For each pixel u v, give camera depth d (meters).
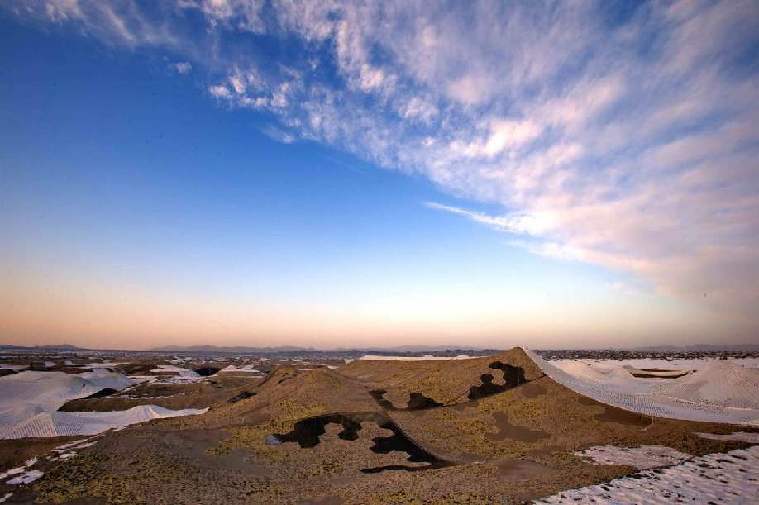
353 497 16.19
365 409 28.77
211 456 22.09
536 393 31.97
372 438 24.81
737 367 44.16
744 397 39.12
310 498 16.69
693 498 14.88
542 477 17.55
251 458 22.11
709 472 17.94
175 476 19.23
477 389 33.75
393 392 35.41
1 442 27.78
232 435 24.86
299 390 32.22
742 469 18.38
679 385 44.47
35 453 25.34
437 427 27.97
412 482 17.34
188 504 16.66
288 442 24.06
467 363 39.62
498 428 27.23
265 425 26.33
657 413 29.58
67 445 24.36
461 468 19.38
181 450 22.36
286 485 18.77
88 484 18.16
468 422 28.33
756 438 24.17
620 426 26.89
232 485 18.81
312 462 21.73
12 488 17.94
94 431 32.25
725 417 29.75
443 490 16.00
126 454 21.08
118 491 17.59
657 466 19.33
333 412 27.98
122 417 38.25
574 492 15.50
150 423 31.02
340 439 24.55
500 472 18.42
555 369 39.34
